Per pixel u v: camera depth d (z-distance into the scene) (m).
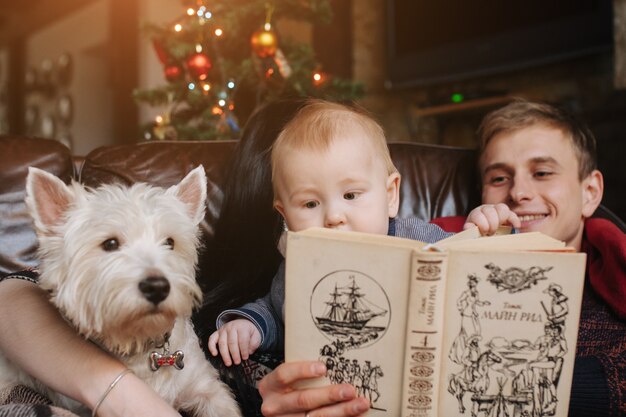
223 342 1.16
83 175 1.75
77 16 8.39
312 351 0.91
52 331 1.05
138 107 6.74
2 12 9.37
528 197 1.48
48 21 9.12
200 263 1.51
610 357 1.14
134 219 1.09
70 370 1.00
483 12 4.66
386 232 1.22
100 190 1.22
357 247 0.86
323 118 1.19
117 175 1.72
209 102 2.79
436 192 1.81
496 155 1.54
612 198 3.90
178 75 2.89
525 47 4.40
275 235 1.41
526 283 0.83
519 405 0.85
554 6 4.21
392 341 0.87
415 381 0.86
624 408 1.08
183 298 1.07
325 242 0.87
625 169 3.84
